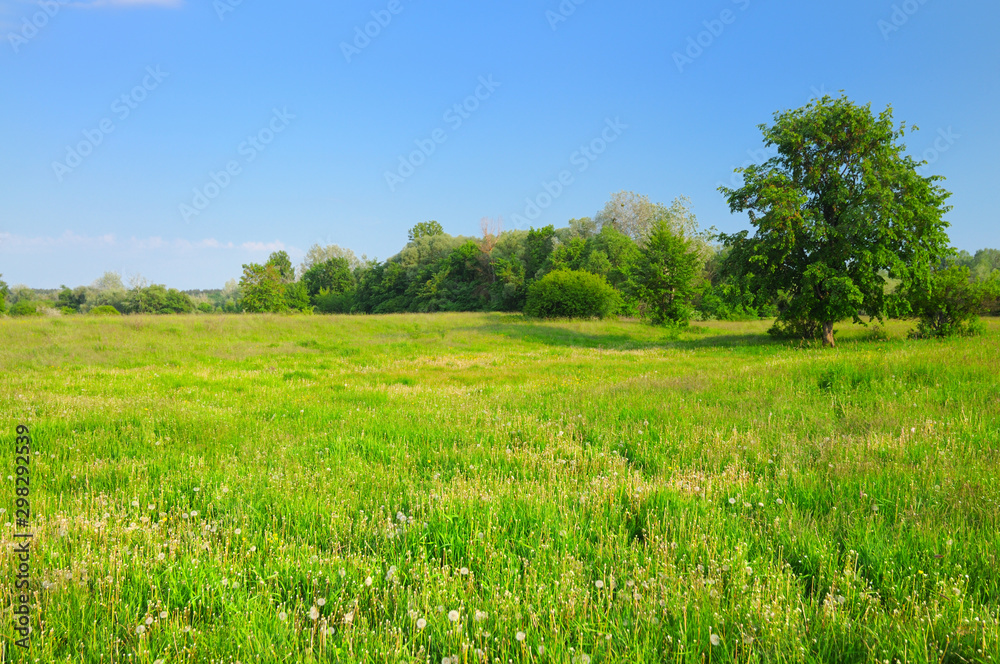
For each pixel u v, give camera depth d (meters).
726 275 29.19
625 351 26.41
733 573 3.19
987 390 8.76
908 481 4.68
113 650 2.69
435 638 2.78
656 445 6.51
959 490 4.39
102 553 3.60
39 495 4.77
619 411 8.62
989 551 3.36
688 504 4.34
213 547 3.82
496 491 4.81
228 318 31.42
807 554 3.53
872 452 5.67
